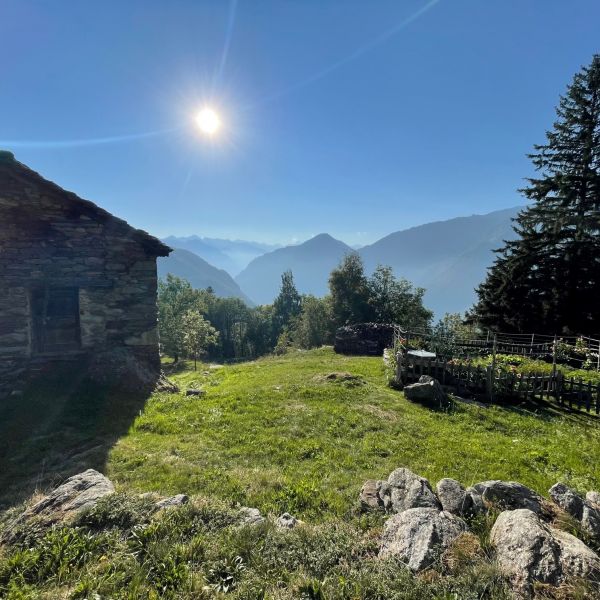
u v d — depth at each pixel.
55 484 6.23
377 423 9.44
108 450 7.54
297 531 4.07
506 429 9.80
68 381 11.40
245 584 3.17
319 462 7.21
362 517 4.85
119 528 4.02
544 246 26.02
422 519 3.87
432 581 3.13
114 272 13.14
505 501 4.58
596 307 23.64
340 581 3.15
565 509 4.55
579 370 14.73
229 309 89.88
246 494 5.79
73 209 12.48
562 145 25.59
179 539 3.83
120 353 12.60
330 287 49.25
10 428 8.78
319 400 11.30
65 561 3.46
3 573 3.37
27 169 11.42
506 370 12.63
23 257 11.88
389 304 47.25
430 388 11.52
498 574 3.15
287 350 51.62
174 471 6.61
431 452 7.93
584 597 2.85
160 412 10.14
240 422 9.33
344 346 24.38
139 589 3.09
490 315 28.50
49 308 12.67
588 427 10.30
